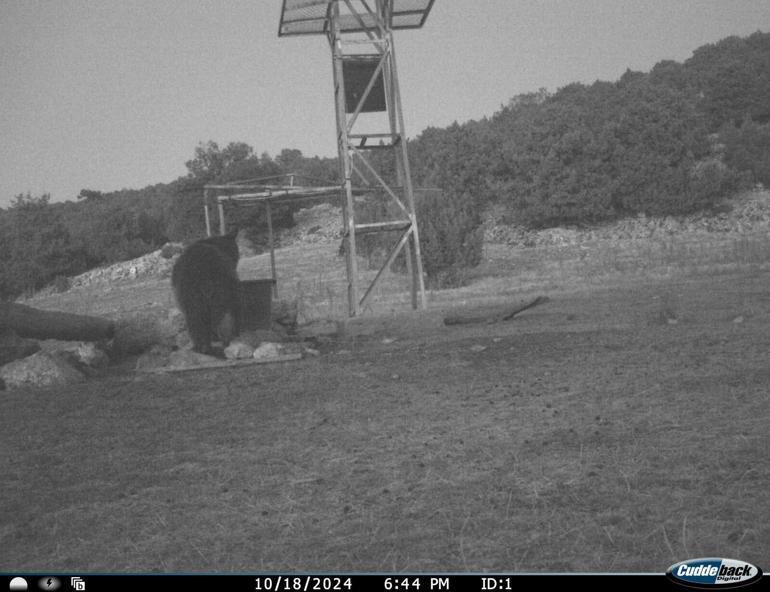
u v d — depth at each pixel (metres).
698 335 9.45
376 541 3.70
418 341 11.52
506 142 46.56
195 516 4.30
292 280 29.53
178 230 46.03
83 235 48.91
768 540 3.39
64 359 10.91
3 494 5.02
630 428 5.38
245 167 46.22
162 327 12.62
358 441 5.71
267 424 6.58
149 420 7.17
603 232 37.88
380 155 44.03
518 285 21.61
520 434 5.49
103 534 4.13
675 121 41.53
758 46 72.88
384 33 16.08
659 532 3.54
